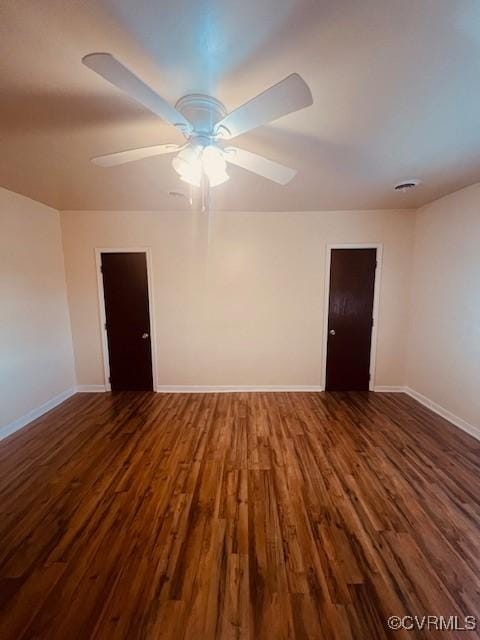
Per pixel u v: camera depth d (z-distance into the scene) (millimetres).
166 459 2379
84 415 3230
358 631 1186
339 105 1471
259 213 3664
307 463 2311
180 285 3777
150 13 972
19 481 2127
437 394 3264
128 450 2520
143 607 1272
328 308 3797
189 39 1070
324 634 1175
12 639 1167
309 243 3695
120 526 1707
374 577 1402
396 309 3775
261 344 3867
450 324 3057
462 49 1110
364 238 3666
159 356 3902
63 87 1316
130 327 3863
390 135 1775
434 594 1328
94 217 3664
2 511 1839
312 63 1183
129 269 3754
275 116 1231
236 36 1057
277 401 3586
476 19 979
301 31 1036
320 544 1581
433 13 965
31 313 3160
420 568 1449
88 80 1270
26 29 1022
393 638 1160
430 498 1930
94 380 3953
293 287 3768
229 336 3855
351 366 3898
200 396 3771
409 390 3787
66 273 3746
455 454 2438
